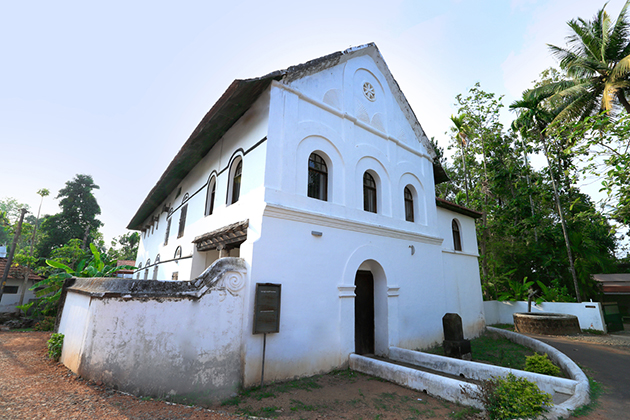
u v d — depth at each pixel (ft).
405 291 32.86
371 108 35.42
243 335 20.74
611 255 86.53
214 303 19.94
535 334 43.80
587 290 63.16
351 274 27.50
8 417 12.30
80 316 18.97
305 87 28.58
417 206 38.83
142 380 16.47
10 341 29.84
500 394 14.96
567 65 53.16
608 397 17.99
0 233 147.33
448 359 23.70
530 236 68.59
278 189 24.22
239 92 25.23
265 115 25.58
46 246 104.58
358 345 29.63
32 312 52.49
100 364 16.20
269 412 16.42
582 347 33.96
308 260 24.79
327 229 26.78
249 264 21.88
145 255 69.72
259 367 20.66
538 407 14.08
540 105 57.11
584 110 52.44
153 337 17.35
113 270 50.80
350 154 30.94
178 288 18.81
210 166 36.68
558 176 64.34
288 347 22.26
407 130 40.37
